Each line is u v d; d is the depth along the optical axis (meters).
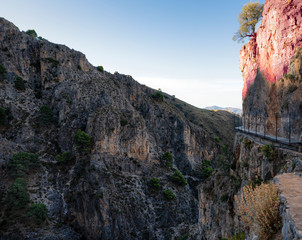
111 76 149.00
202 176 121.62
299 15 31.69
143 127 111.56
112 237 68.62
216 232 36.53
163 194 90.44
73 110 105.06
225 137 171.38
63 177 82.56
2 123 86.81
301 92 28.88
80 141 88.56
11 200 63.66
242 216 13.51
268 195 12.05
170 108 152.75
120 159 95.56
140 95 146.88
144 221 76.31
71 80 116.38
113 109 107.38
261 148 25.94
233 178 36.03
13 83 104.00
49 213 70.50
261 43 45.66
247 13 55.56
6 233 57.09
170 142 135.62
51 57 120.50
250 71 53.47
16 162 73.56
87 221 71.06
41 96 110.56
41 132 95.81
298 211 9.03
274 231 10.84
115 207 73.50
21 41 113.56
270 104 38.16
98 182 79.00
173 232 76.69
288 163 20.78
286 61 33.97
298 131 28.38
